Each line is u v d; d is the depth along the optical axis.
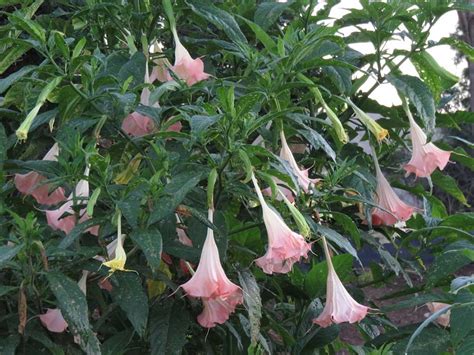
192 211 1.50
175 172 1.62
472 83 7.10
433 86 2.15
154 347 1.64
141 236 1.42
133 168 1.74
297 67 1.85
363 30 2.12
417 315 7.00
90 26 2.19
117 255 1.41
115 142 1.91
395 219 2.13
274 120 1.80
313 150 2.25
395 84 2.00
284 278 2.17
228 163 1.59
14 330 1.54
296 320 2.16
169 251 1.60
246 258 1.84
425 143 1.97
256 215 2.02
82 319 1.37
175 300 1.75
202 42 2.17
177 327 1.67
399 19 2.06
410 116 2.07
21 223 1.44
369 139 2.17
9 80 1.59
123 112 1.67
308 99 2.06
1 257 1.38
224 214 1.78
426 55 2.08
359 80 2.11
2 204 1.70
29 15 2.01
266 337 2.07
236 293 1.58
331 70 2.04
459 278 1.65
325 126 2.05
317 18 2.26
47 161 1.68
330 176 1.87
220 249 1.58
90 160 1.50
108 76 1.66
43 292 1.54
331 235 1.80
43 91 1.55
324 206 1.93
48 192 1.73
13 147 2.11
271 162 1.72
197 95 2.03
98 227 1.64
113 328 1.85
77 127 1.65
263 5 2.18
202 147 1.57
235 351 1.94
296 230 1.77
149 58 1.94
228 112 1.50
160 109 1.68
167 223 1.62
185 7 2.04
